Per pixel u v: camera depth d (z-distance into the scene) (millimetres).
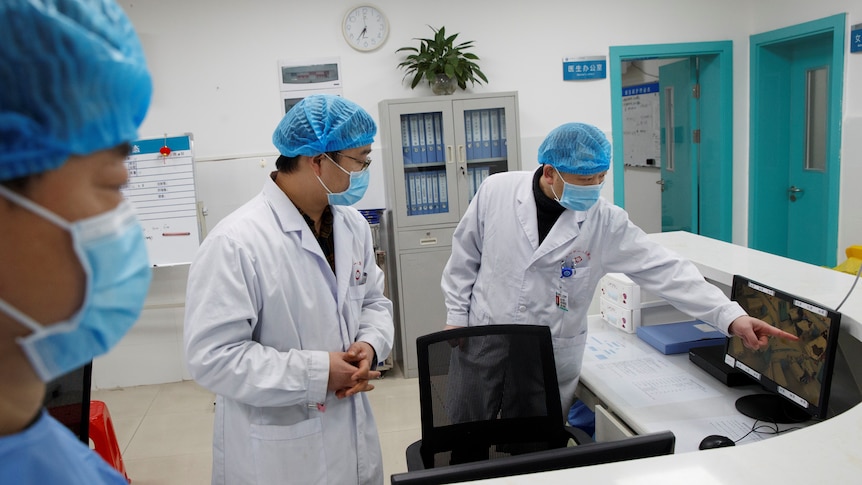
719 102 4449
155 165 3518
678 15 4254
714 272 1996
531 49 4109
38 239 465
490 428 1666
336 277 1593
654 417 1643
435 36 3812
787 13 4027
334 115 1502
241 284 1378
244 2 3818
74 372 1343
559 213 2016
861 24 3543
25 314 471
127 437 3273
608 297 2451
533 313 2035
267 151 3938
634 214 6000
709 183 4684
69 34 469
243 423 1475
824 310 1443
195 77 3844
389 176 3797
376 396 3666
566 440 1687
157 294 3928
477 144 3891
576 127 1841
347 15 3891
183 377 4035
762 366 1668
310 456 1477
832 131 3816
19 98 453
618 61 4207
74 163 480
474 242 2203
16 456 518
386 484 2701
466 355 1677
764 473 991
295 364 1399
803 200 4352
